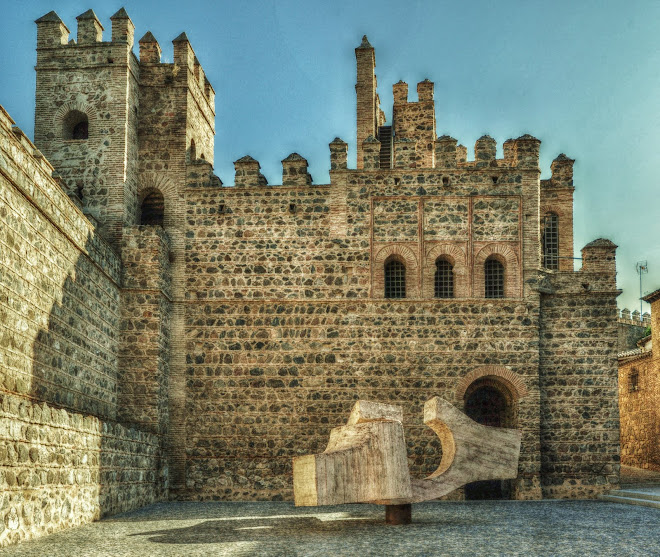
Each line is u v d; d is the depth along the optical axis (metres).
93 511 19.06
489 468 17.09
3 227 17.09
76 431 18.09
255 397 27.58
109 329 25.36
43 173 19.47
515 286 27.94
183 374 27.84
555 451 27.23
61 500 16.95
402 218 28.52
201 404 27.61
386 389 27.38
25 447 15.20
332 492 14.43
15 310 17.80
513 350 27.45
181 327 28.22
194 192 29.20
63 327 21.05
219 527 17.12
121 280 26.67
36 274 19.09
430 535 15.02
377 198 28.69
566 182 33.22
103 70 28.70
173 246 28.84
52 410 16.66
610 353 27.78
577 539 14.65
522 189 28.55
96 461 19.50
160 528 17.05
